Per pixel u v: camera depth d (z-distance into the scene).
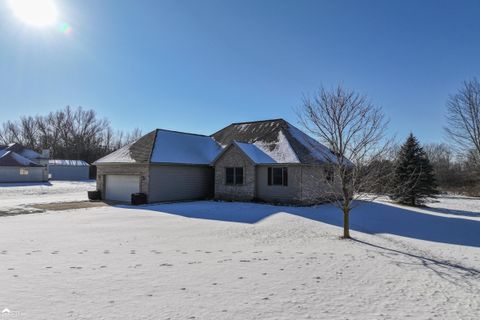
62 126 74.88
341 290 6.44
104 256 8.55
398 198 25.28
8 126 76.75
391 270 7.91
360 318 5.17
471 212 22.14
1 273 6.98
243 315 5.16
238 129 27.34
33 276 6.82
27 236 11.11
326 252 9.59
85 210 18.55
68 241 10.37
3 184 42.53
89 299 5.66
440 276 7.56
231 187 23.05
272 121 26.05
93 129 76.38
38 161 57.00
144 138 25.33
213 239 11.13
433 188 25.91
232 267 7.79
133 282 6.58
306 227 13.76
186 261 8.24
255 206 19.97
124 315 5.05
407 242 11.74
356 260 8.74
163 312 5.20
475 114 37.47
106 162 24.20
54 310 5.18
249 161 22.05
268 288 6.43
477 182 39.69
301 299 5.91
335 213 18.39
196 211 18.02
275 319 5.05
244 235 11.91
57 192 32.16
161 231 12.36
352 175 13.10
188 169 24.16
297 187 20.78
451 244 11.73
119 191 23.94
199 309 5.35
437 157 49.44
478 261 9.13
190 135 27.05
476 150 38.31
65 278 6.73
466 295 6.33
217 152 25.91
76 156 73.44
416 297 6.18
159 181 22.42
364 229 14.12
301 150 22.20
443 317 5.29
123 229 12.66
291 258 8.77
